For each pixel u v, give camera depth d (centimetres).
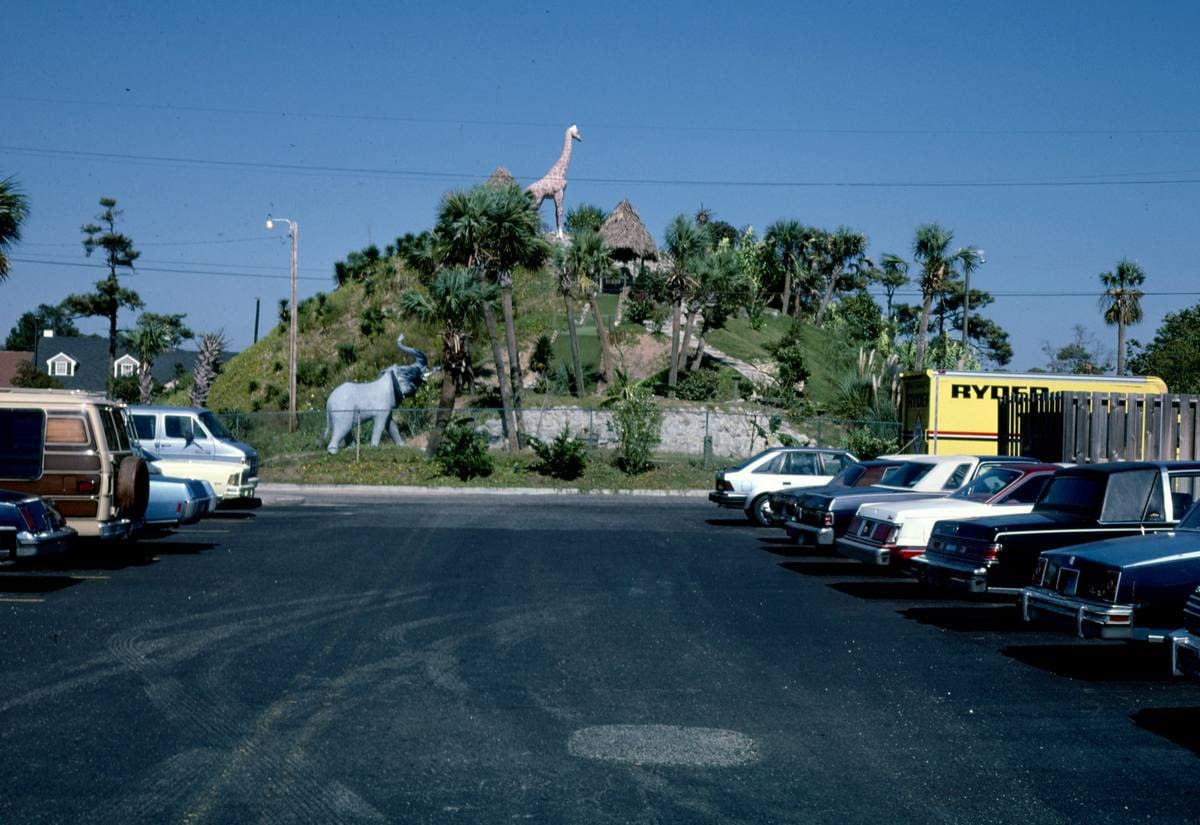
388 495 2922
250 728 700
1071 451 1945
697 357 4950
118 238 5919
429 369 4975
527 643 988
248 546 1681
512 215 3625
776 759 657
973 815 564
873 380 4334
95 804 555
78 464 1352
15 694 778
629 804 571
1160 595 852
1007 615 1195
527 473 3275
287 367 5403
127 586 1278
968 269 5438
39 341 8856
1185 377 4859
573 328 4494
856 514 1394
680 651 968
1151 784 620
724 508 2583
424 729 705
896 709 784
